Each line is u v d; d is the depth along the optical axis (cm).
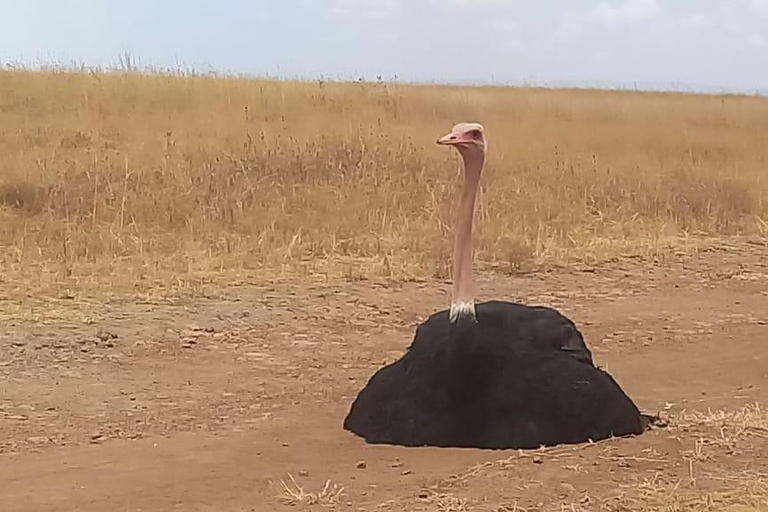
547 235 1459
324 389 983
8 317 1093
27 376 987
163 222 1396
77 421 909
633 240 1473
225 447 855
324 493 775
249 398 960
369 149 1817
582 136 2266
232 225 1406
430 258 1321
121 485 796
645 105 3044
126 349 1052
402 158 1791
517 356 845
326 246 1350
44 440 873
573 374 844
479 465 805
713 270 1378
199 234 1365
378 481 789
